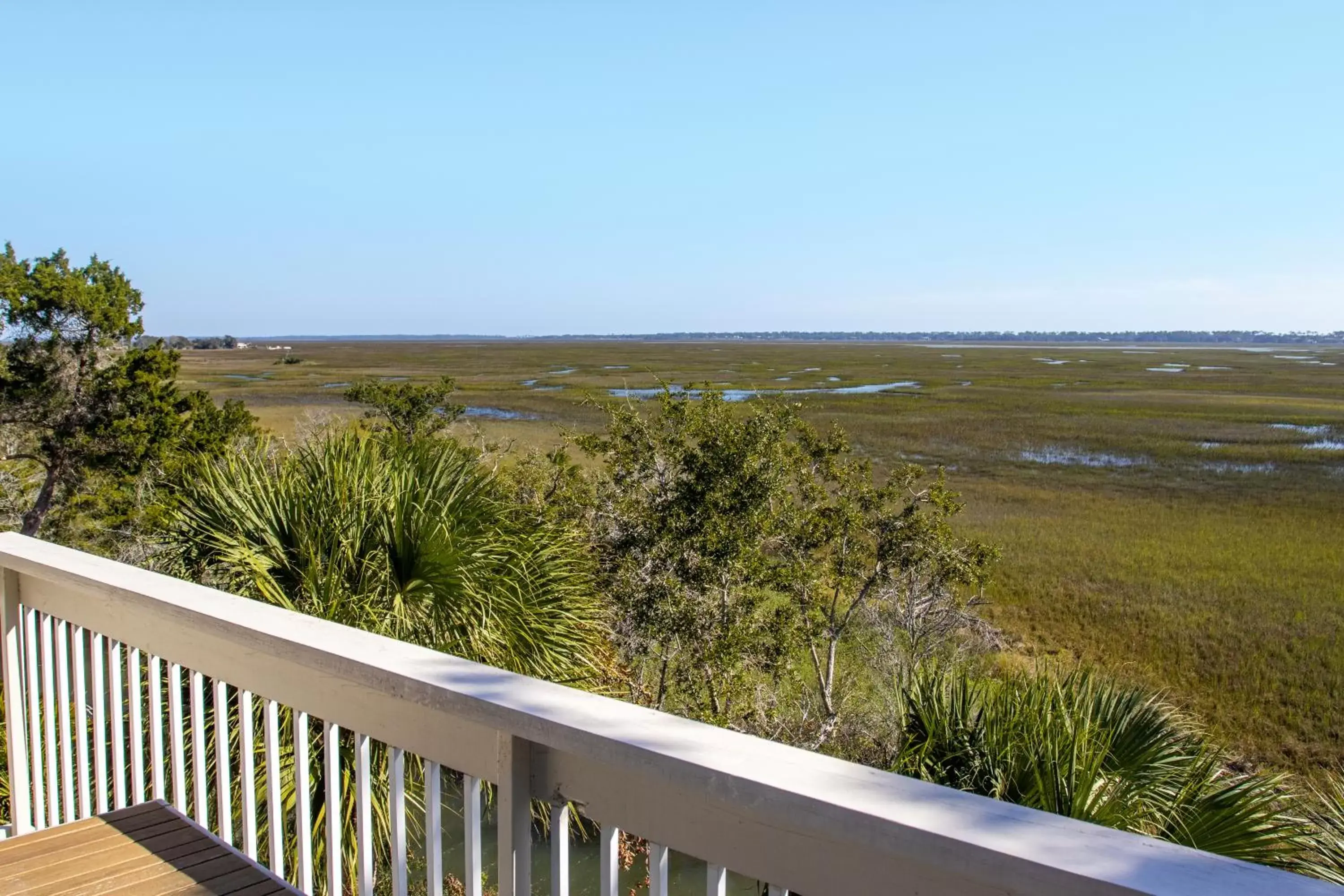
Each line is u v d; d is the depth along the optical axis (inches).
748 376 3400.6
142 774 91.3
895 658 368.2
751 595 352.8
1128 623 590.2
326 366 4033.0
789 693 374.0
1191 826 143.8
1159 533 879.7
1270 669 510.6
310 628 69.8
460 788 174.7
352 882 146.5
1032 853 34.4
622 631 319.6
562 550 197.3
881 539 392.8
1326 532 891.4
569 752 51.6
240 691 78.2
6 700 106.1
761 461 342.6
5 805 163.5
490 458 344.2
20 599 105.0
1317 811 160.2
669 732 47.9
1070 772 134.8
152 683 88.0
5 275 634.2
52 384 642.2
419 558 165.2
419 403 576.7
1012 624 583.8
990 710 151.7
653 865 49.5
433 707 56.8
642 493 345.7
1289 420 2018.9
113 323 663.1
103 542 620.1
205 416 722.8
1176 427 1860.2
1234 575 720.3
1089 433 1755.7
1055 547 815.1
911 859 37.9
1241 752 400.5
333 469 171.5
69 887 73.1
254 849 78.2
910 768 152.6
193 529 168.2
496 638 166.4
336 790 70.3
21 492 667.4
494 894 174.4
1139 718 156.6
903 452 1478.8
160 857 78.1
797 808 40.7
